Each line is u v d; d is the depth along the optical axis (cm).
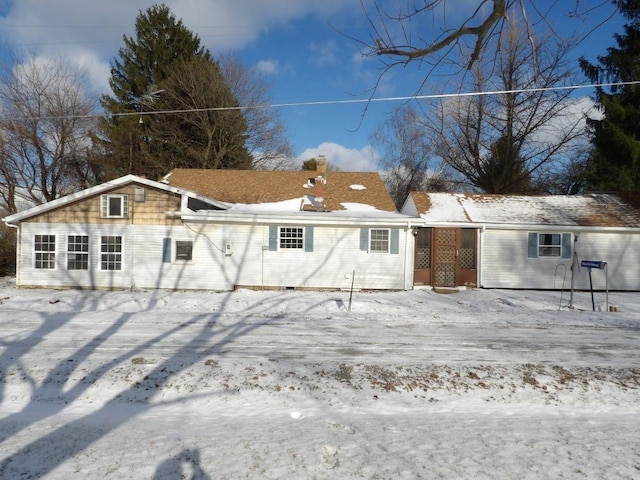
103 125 2995
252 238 1717
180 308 1309
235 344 925
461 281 1819
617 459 487
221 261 1706
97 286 1678
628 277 1817
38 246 1678
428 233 1823
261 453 482
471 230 1831
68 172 2819
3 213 2497
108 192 1678
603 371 796
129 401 650
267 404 649
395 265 1738
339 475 439
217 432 542
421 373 767
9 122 2509
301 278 1725
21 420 577
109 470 442
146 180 1656
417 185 4038
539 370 789
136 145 3159
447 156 3394
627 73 2117
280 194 2156
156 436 526
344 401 662
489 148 3145
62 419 582
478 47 535
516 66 1666
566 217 1856
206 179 2295
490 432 557
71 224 1678
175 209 1694
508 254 1825
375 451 494
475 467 462
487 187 3300
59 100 2670
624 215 1875
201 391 683
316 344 940
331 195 2155
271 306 1354
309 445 505
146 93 3103
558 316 1276
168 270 1692
